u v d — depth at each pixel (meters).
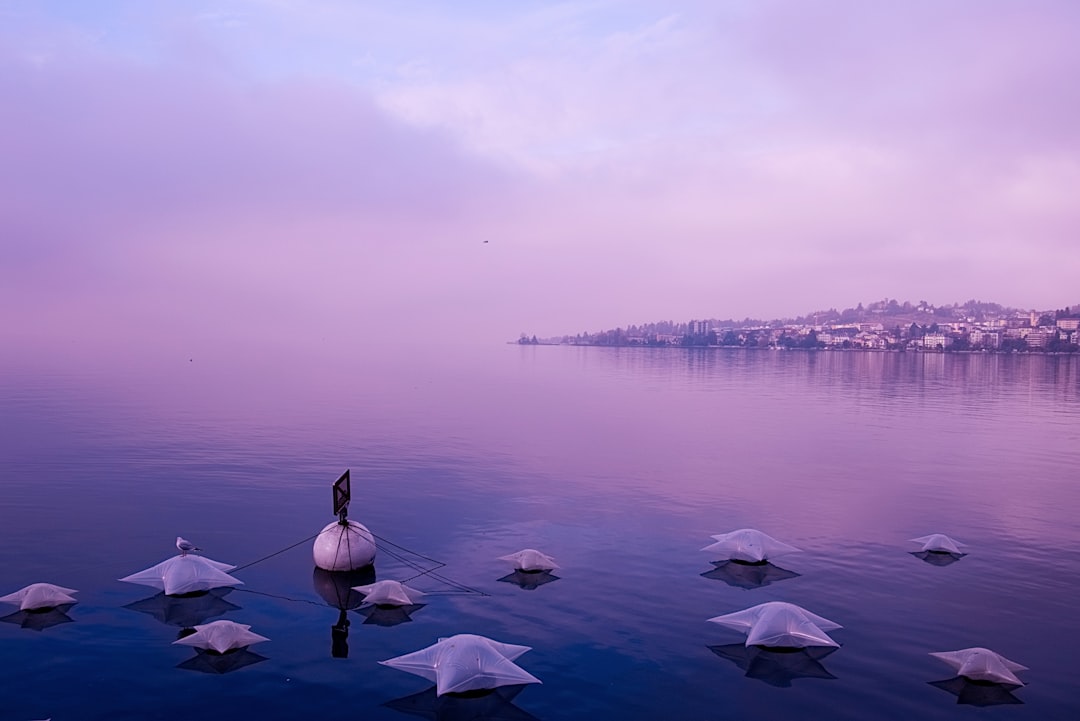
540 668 15.03
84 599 18.33
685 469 37.41
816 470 37.47
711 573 21.16
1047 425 57.50
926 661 15.70
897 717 13.41
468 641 14.97
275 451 39.91
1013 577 21.19
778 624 16.47
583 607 18.41
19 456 37.16
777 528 26.33
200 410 58.44
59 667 14.67
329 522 25.80
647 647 16.09
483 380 109.00
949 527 26.73
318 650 15.70
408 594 18.62
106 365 129.38
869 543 24.56
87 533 23.92
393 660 14.98
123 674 14.44
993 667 14.80
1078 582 20.78
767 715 13.39
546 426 54.00
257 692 13.83
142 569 20.58
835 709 13.63
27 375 99.56
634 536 24.92
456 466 37.06
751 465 38.75
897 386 101.75
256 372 116.38
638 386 99.81
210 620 17.16
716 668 15.15
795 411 67.31
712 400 78.44
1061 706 13.92
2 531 24.02
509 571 21.16
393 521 26.50
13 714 12.93
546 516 27.52
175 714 13.04
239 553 22.30
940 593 19.81
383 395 77.75
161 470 34.03
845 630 17.22
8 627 16.50
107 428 47.25
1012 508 29.62
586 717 13.19
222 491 30.11
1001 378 122.25
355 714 13.13
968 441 48.34
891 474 36.66
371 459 38.38
